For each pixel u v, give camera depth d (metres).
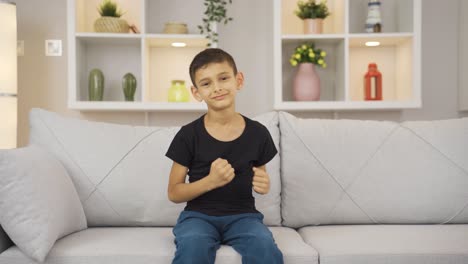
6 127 2.73
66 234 1.63
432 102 3.37
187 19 3.28
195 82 1.62
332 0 3.25
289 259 1.47
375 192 1.90
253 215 1.58
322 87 3.29
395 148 1.96
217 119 1.62
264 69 3.32
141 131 1.94
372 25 3.10
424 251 1.50
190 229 1.46
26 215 1.46
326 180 1.91
